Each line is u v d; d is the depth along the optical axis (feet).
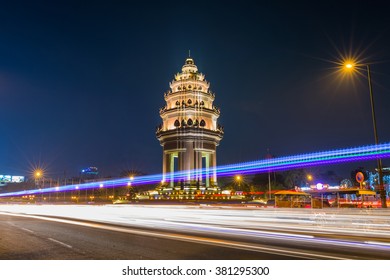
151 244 44.68
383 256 36.22
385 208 85.66
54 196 494.59
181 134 264.93
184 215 94.68
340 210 83.51
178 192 253.03
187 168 261.24
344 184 339.36
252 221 75.00
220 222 76.89
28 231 61.98
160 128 290.15
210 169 274.98
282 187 319.27
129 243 45.70
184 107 274.57
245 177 360.48
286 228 63.98
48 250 40.68
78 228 67.51
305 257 35.45
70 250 40.52
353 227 62.90
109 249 40.96
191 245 43.68
